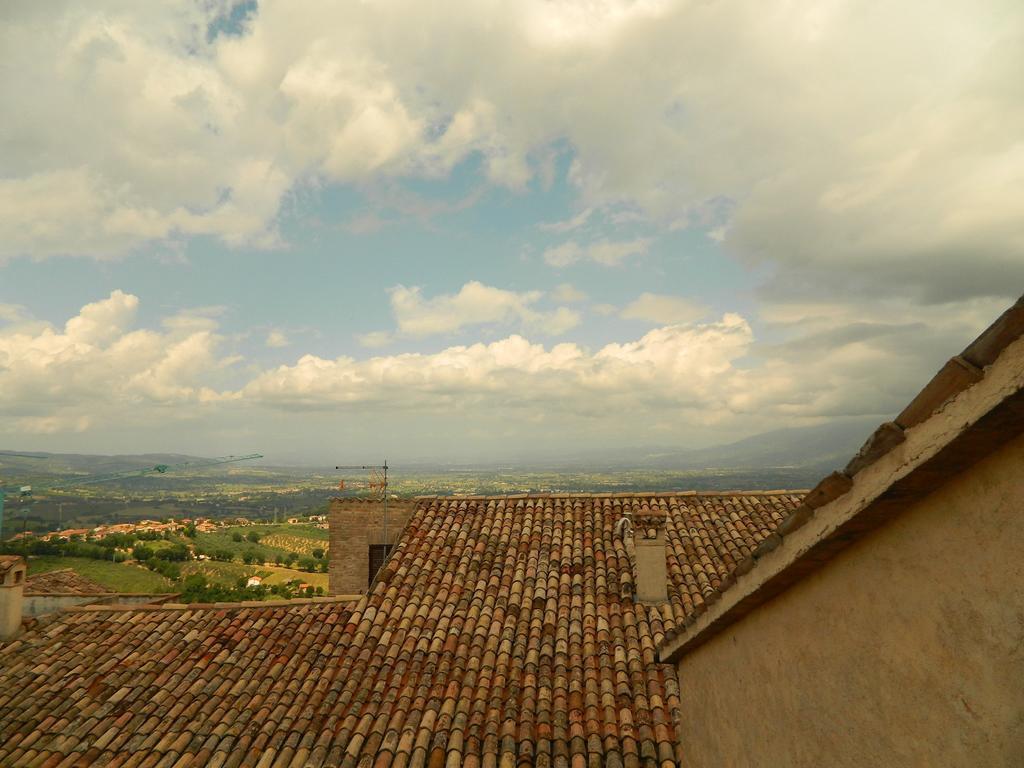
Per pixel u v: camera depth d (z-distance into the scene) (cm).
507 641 999
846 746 311
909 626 262
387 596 1130
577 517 1395
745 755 449
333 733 848
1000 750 213
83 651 1070
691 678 600
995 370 188
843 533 289
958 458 219
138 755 837
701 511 1391
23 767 833
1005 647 212
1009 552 210
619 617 1041
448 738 829
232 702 921
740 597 410
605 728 822
